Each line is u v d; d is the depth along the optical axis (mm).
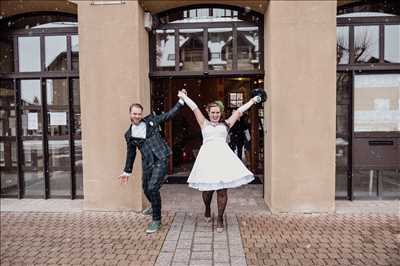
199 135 10898
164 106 8836
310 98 5855
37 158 7188
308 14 5797
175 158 10617
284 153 5922
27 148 7207
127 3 5992
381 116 6613
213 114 5168
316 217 5742
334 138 5887
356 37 6629
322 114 5863
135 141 5180
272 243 4699
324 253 4375
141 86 6164
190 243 4742
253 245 4648
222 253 4414
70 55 6973
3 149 7281
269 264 4102
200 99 10281
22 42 7102
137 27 6004
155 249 4578
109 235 5094
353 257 4250
